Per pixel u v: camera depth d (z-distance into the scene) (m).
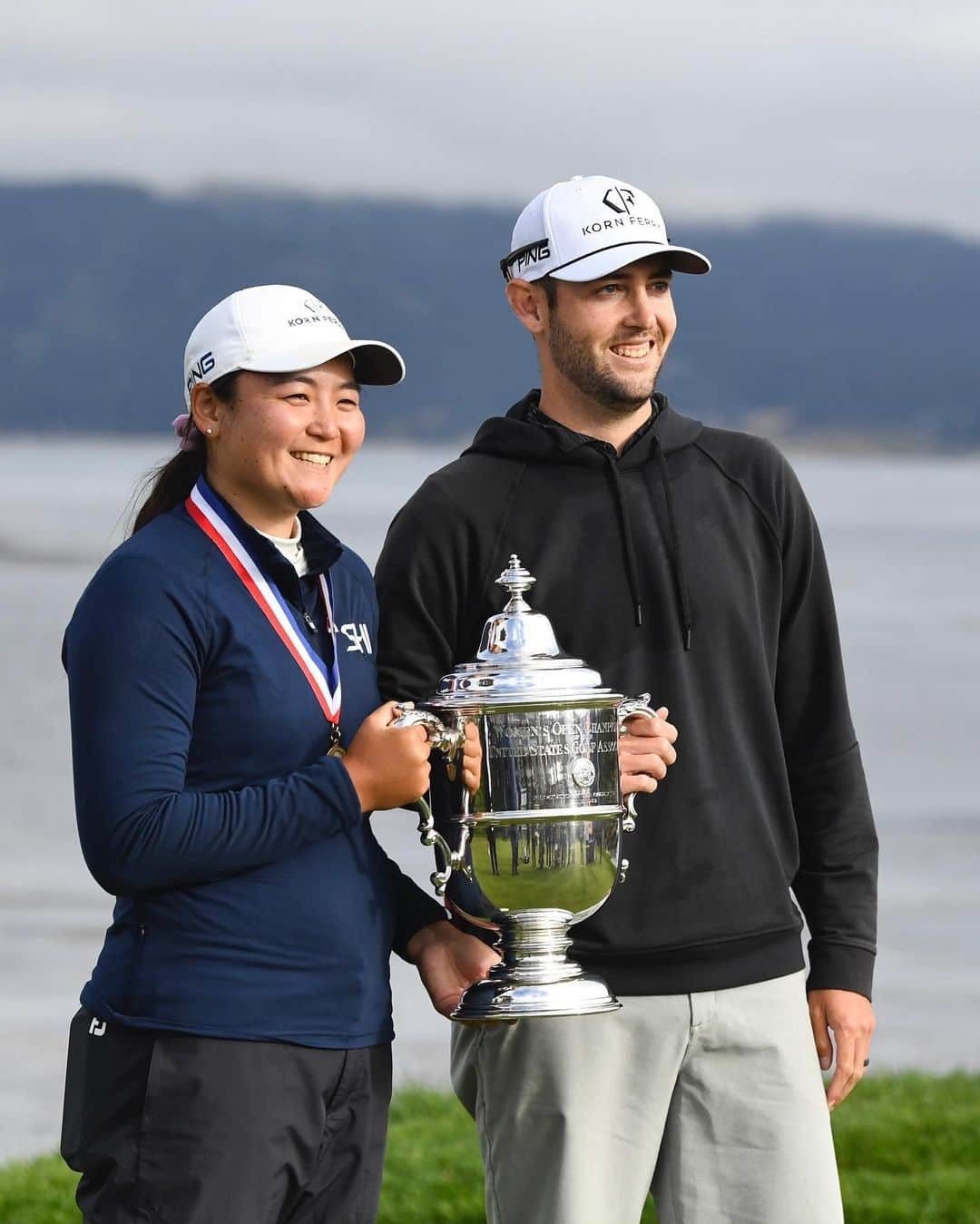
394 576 5.74
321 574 5.07
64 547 94.06
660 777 5.22
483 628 5.59
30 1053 13.81
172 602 4.64
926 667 47.34
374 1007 4.85
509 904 5.09
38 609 62.22
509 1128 5.60
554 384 5.83
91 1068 4.70
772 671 5.86
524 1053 5.54
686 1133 5.63
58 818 25.94
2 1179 9.46
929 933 18.55
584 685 5.02
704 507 5.75
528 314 5.88
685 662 5.62
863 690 42.72
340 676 5.00
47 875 21.50
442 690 5.14
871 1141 9.70
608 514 5.68
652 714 5.21
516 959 5.18
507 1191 5.62
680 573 5.63
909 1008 15.46
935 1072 12.79
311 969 4.71
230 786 4.72
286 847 4.64
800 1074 5.67
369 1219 4.89
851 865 5.98
